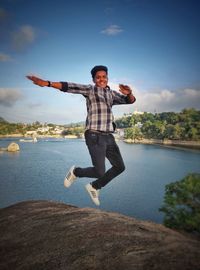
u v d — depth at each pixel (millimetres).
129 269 2248
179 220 14266
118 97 3695
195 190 14133
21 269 2709
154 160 91875
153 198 42500
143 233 2998
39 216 4133
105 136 3551
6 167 74750
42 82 3283
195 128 166125
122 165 3697
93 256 2580
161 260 2303
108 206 37906
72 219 3707
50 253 2844
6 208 5031
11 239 3496
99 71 3594
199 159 95312
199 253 2412
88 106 3596
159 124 194250
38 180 56656
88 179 59406
